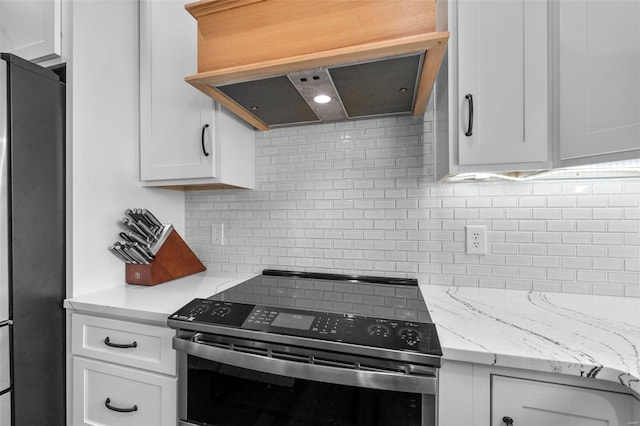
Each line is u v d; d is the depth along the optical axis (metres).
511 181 1.17
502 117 0.89
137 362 0.98
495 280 1.19
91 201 1.18
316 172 1.40
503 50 0.89
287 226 1.45
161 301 1.06
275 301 1.00
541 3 0.86
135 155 1.37
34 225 1.03
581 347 0.69
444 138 1.03
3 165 0.95
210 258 1.58
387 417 0.73
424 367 0.69
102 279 1.23
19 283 0.99
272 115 1.28
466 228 1.22
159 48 1.34
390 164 1.31
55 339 1.09
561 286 1.12
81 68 1.14
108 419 1.03
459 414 0.71
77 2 1.13
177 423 0.92
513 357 0.66
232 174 1.33
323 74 0.94
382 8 0.82
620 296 1.06
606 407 0.63
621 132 0.73
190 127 1.28
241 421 0.85
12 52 1.19
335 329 0.79
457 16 0.93
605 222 1.08
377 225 1.32
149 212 1.34
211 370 0.89
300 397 0.80
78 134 1.14
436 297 1.08
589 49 0.78
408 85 1.01
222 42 0.96
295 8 0.89
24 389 1.00
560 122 0.84
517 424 0.68
